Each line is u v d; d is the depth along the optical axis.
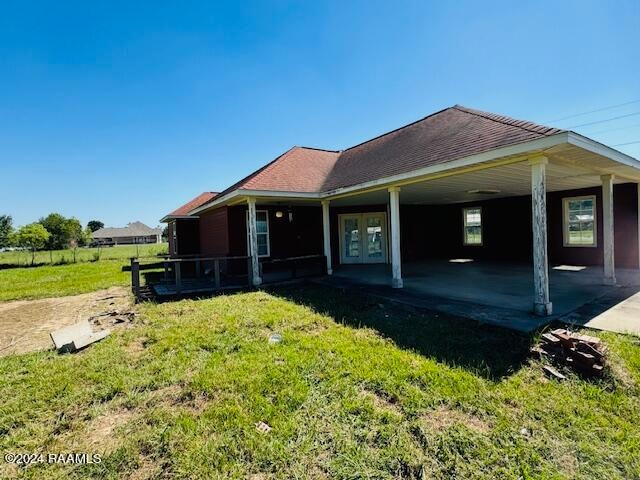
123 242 69.44
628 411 2.49
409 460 2.03
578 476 1.86
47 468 2.12
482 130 6.00
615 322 4.50
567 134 4.09
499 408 2.57
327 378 3.17
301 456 2.11
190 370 3.55
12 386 3.32
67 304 8.09
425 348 3.87
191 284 9.47
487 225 13.42
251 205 8.84
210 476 1.98
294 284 9.05
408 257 13.64
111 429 2.55
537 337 3.97
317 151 13.68
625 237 9.98
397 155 8.30
